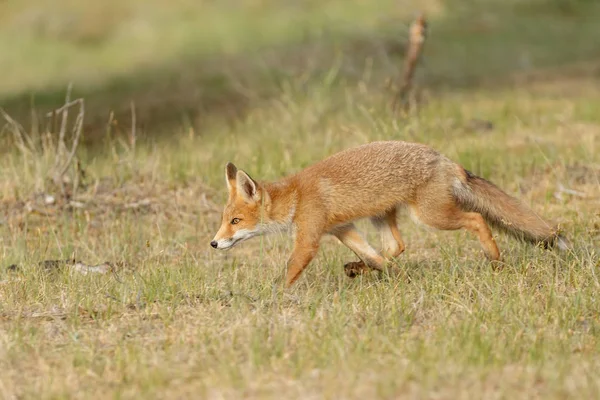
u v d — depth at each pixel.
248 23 48.22
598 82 34.09
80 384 10.13
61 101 36.00
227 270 14.96
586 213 17.33
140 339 11.53
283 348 10.84
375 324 11.76
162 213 18.97
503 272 13.90
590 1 51.34
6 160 21.98
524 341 11.02
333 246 16.91
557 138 23.61
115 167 20.98
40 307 13.09
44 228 18.25
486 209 14.90
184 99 33.97
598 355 10.62
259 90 33.38
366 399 9.36
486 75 36.34
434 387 9.59
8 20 51.38
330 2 50.44
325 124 24.44
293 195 14.16
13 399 9.81
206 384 9.94
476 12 47.88
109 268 15.27
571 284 13.39
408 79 24.88
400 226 17.78
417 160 14.45
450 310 12.19
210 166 21.39
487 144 22.41
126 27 49.66
